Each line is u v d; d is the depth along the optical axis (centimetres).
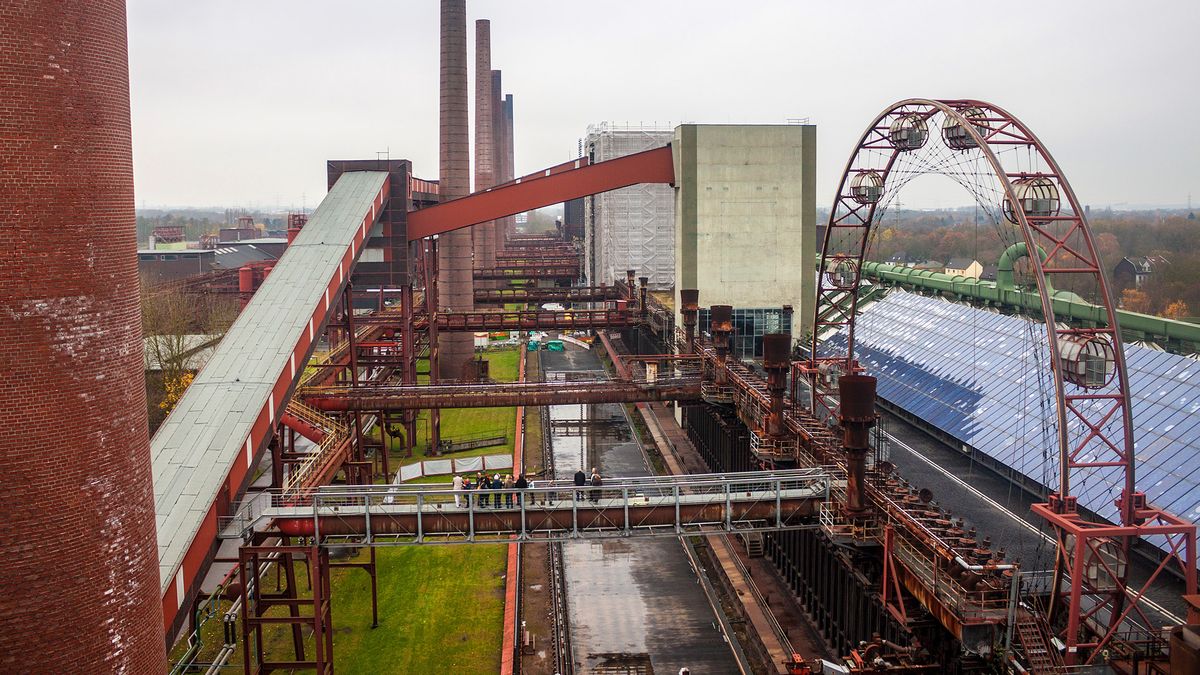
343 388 6103
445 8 10044
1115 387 5422
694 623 4944
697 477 4153
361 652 4362
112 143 2420
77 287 2303
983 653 2995
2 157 2170
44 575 2272
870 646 3434
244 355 4747
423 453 7944
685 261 8712
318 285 5572
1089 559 3241
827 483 3988
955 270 14775
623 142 14125
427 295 8681
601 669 4412
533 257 18475
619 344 14250
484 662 4244
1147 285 11994
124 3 2533
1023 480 5353
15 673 2250
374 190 7269
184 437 4006
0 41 2159
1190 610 2714
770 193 8725
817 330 5591
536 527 3944
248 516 3766
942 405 6756
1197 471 4369
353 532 3866
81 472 2323
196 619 4156
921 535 3400
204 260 17512
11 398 2206
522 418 9075
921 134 4225
